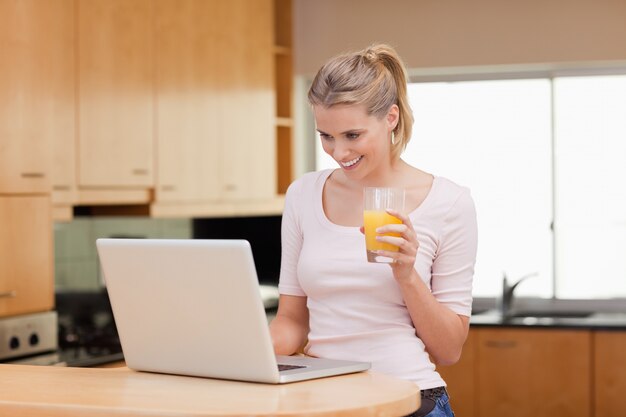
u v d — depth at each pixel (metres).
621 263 6.44
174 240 2.28
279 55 6.35
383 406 2.00
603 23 6.09
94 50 4.59
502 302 6.23
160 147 5.04
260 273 6.44
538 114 6.48
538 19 6.16
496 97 6.51
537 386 5.74
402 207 2.29
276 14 6.37
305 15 6.46
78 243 5.33
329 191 2.65
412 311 2.43
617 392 5.66
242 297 2.18
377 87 2.45
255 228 6.46
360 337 2.51
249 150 5.78
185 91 5.23
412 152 6.61
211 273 2.22
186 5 5.23
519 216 6.52
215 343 2.26
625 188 6.42
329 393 2.10
